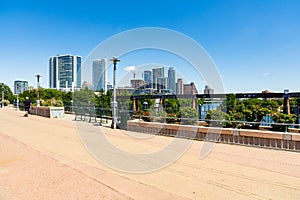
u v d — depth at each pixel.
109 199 2.94
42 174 3.82
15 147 5.81
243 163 4.75
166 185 3.58
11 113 17.73
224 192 3.33
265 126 8.58
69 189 3.24
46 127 9.88
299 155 5.38
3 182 3.47
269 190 3.41
